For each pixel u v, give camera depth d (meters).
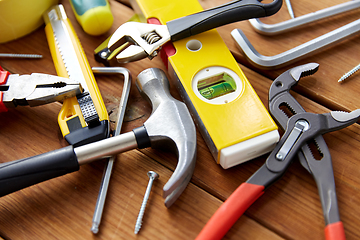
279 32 0.86
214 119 0.67
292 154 0.64
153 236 0.63
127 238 0.63
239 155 0.65
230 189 0.67
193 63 0.74
